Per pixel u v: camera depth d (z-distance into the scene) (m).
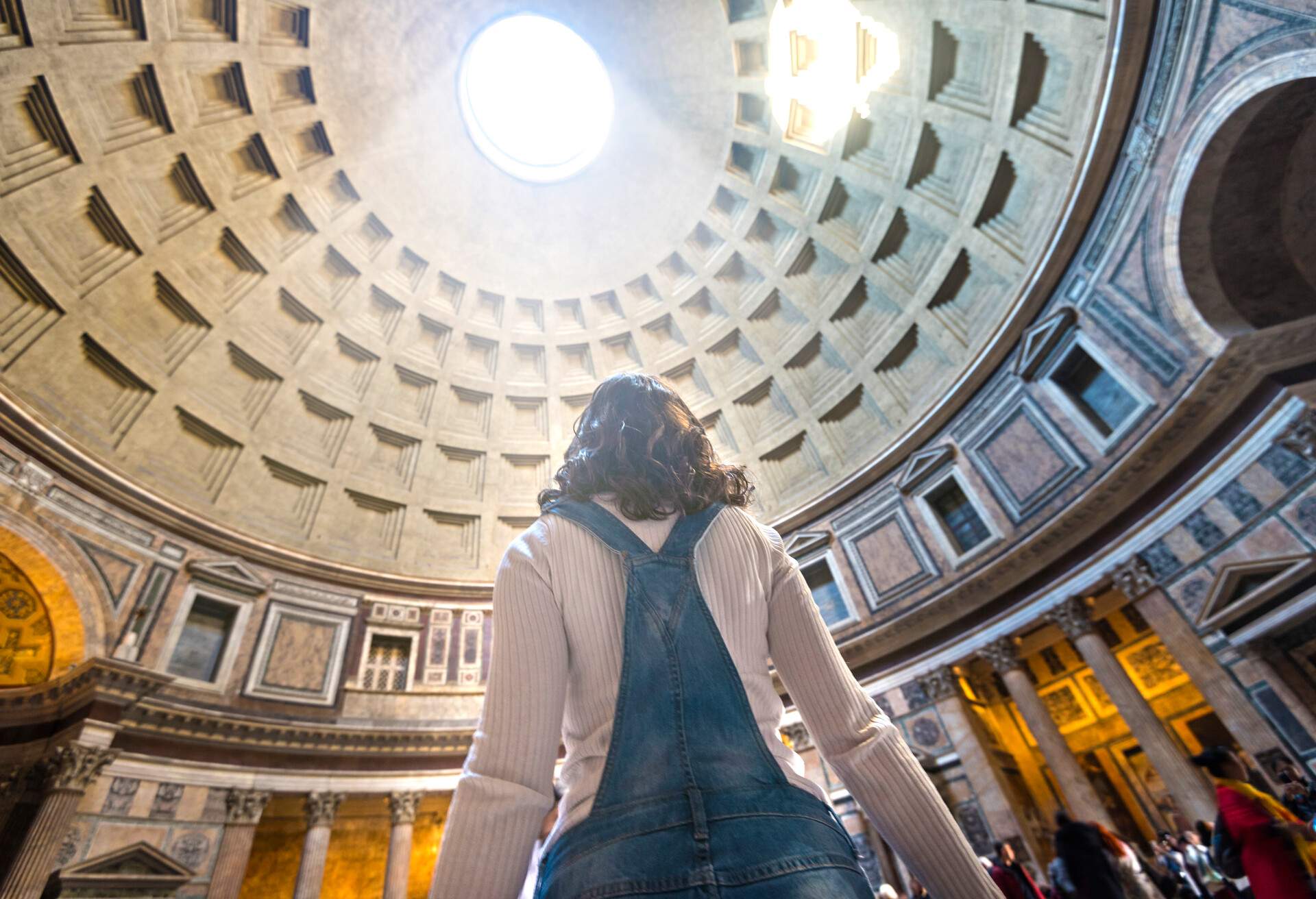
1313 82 8.70
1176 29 9.98
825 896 0.78
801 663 1.26
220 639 14.73
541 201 20.67
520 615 1.12
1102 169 11.78
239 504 16.30
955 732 13.59
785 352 19.98
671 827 0.86
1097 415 12.75
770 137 18.19
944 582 14.87
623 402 1.54
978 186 14.94
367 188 18.62
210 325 16.64
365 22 16.55
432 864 15.65
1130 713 11.40
